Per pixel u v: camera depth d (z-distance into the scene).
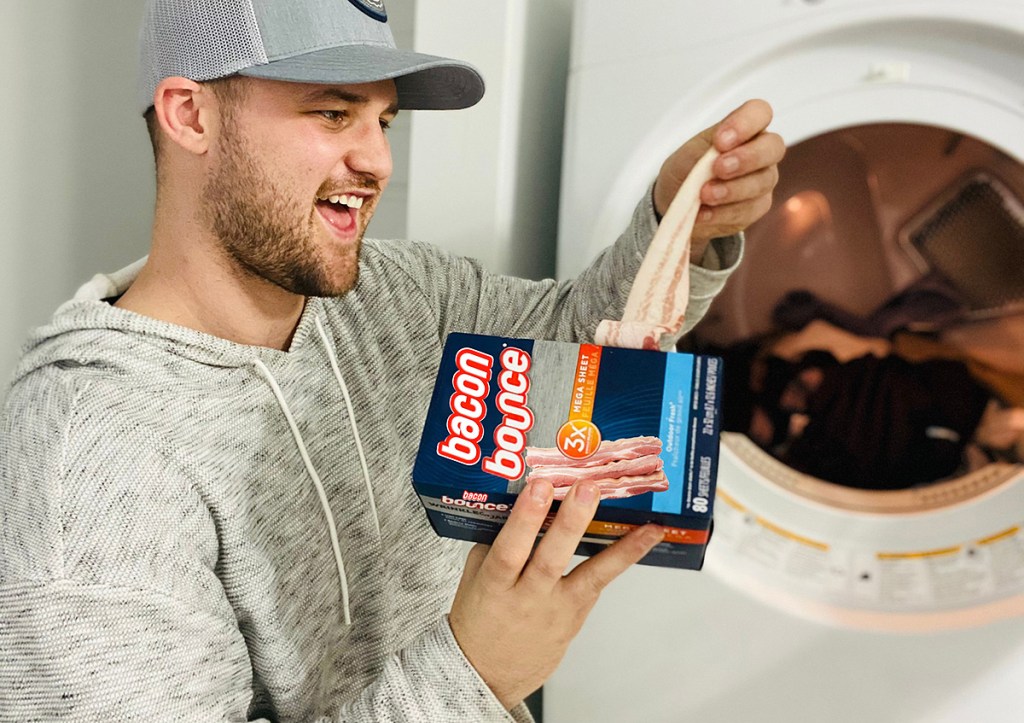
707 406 0.62
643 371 0.64
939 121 0.97
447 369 0.66
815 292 1.12
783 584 1.06
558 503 0.60
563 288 1.00
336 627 0.84
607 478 0.60
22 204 1.70
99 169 1.78
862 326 1.11
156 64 0.74
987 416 1.06
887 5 0.96
